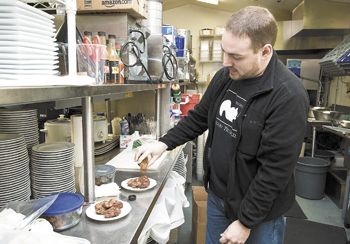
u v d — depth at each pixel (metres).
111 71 1.34
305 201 3.43
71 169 1.19
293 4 4.54
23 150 1.06
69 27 1.02
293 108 1.04
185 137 1.53
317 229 2.71
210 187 1.43
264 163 1.09
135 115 2.63
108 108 2.57
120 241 0.95
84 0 1.64
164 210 1.47
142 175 1.60
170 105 2.81
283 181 1.07
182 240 2.50
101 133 2.04
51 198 1.01
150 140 2.20
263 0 4.46
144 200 1.28
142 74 1.82
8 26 0.66
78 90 0.89
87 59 1.16
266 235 1.25
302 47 4.88
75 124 1.29
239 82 1.21
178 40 3.31
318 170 3.42
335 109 4.50
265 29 1.01
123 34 1.72
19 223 0.84
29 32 0.71
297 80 1.10
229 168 1.24
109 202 1.15
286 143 1.04
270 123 1.06
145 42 1.92
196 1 5.39
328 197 3.56
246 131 1.14
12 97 0.58
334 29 4.12
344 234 2.63
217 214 1.42
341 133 3.12
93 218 1.06
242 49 1.02
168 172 1.70
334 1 3.97
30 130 1.29
